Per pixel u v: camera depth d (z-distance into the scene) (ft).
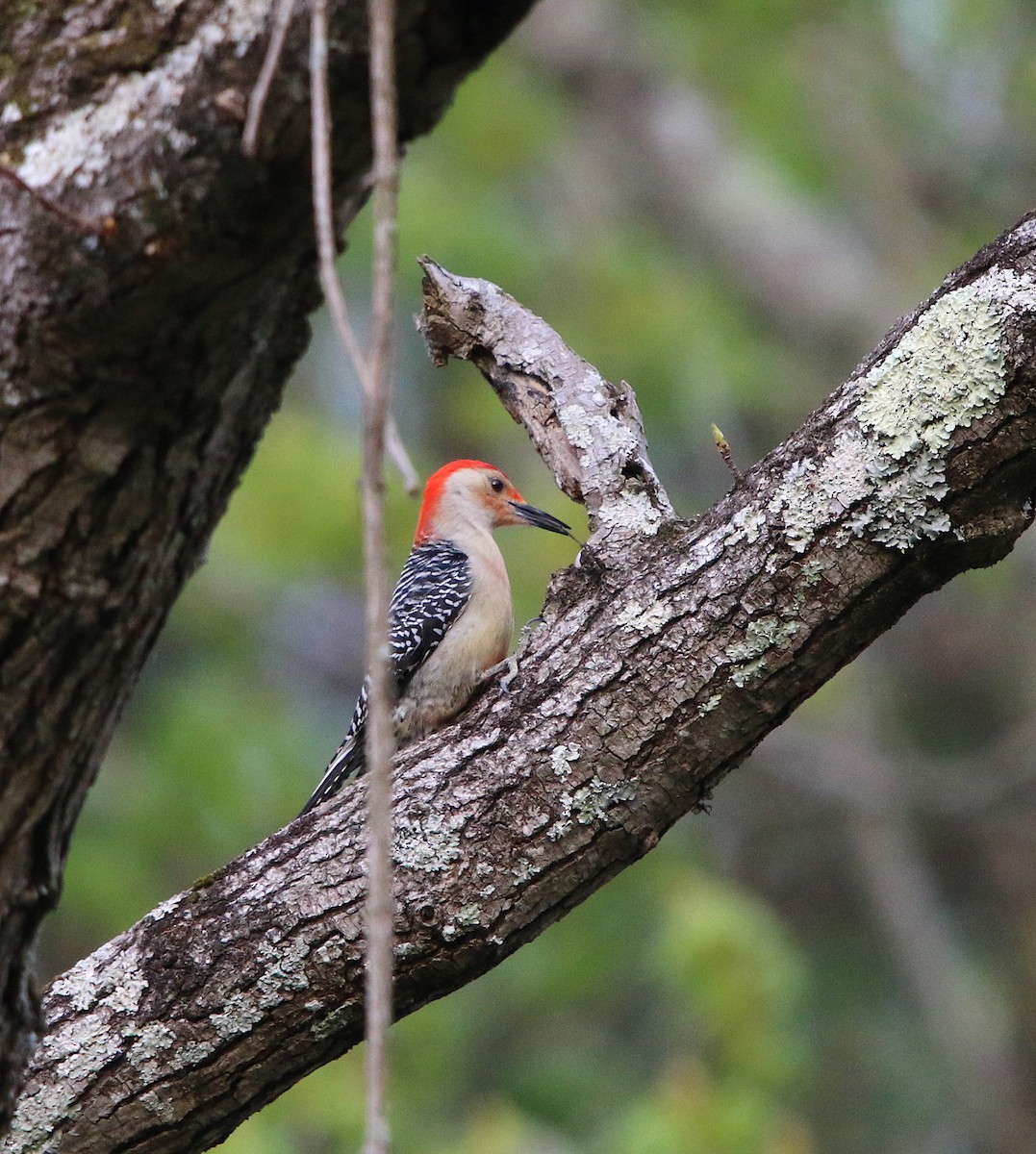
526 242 63.52
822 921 68.28
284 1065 21.35
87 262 13.92
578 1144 54.54
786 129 71.00
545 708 21.27
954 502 19.76
